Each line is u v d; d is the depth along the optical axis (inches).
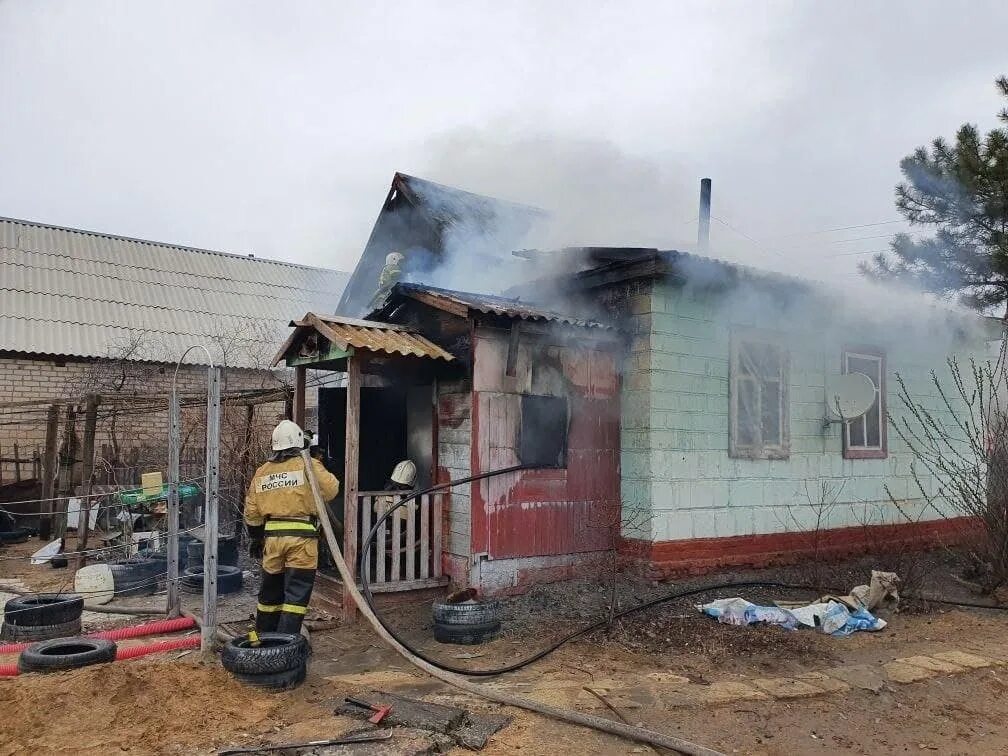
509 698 181.8
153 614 274.7
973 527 350.9
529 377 292.5
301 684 191.2
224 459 439.8
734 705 185.3
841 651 236.2
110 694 171.0
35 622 233.3
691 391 314.3
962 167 434.0
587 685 196.1
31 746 148.0
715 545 315.6
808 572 332.8
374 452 327.0
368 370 291.0
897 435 401.7
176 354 662.5
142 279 768.3
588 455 305.7
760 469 335.9
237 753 148.3
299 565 217.8
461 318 288.0
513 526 284.4
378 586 270.8
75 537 468.1
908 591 300.2
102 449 542.3
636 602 276.7
